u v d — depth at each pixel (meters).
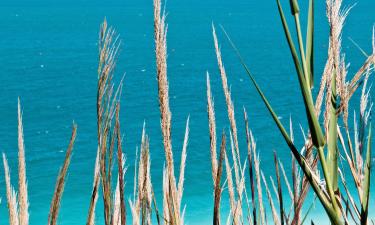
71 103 67.31
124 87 74.88
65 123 58.78
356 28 123.81
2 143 51.50
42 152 48.78
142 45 115.44
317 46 91.81
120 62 95.44
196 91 71.88
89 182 39.94
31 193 38.81
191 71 87.12
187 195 35.69
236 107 62.97
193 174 38.88
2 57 102.94
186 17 176.25
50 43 122.94
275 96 67.75
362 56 80.12
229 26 148.88
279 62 93.06
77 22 169.00
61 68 91.50
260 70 86.12
